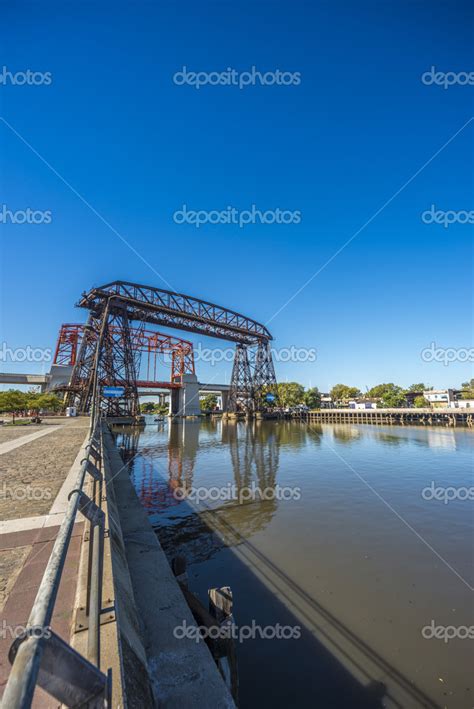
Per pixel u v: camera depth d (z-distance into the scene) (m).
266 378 80.06
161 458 27.61
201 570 8.85
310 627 6.57
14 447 13.55
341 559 9.38
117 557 4.26
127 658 2.58
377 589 7.84
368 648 5.98
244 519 12.77
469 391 80.94
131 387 50.12
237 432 52.69
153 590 4.38
